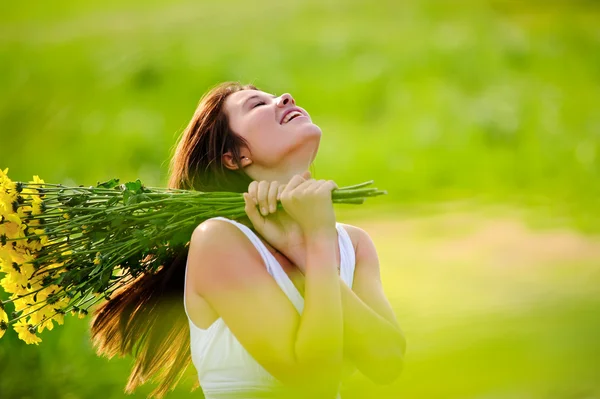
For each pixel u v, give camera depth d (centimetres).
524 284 920
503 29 2686
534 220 1277
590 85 2231
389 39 2575
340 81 2250
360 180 1614
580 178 1541
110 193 409
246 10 3061
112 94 2234
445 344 725
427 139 1805
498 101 2058
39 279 409
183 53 2483
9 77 2398
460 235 1207
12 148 1964
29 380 668
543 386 648
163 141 1908
